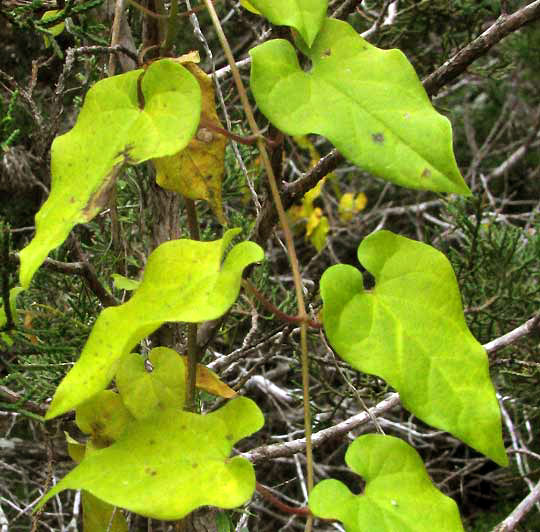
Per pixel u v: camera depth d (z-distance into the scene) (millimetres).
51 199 406
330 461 1385
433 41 1474
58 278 759
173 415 397
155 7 510
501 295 1011
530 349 930
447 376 398
